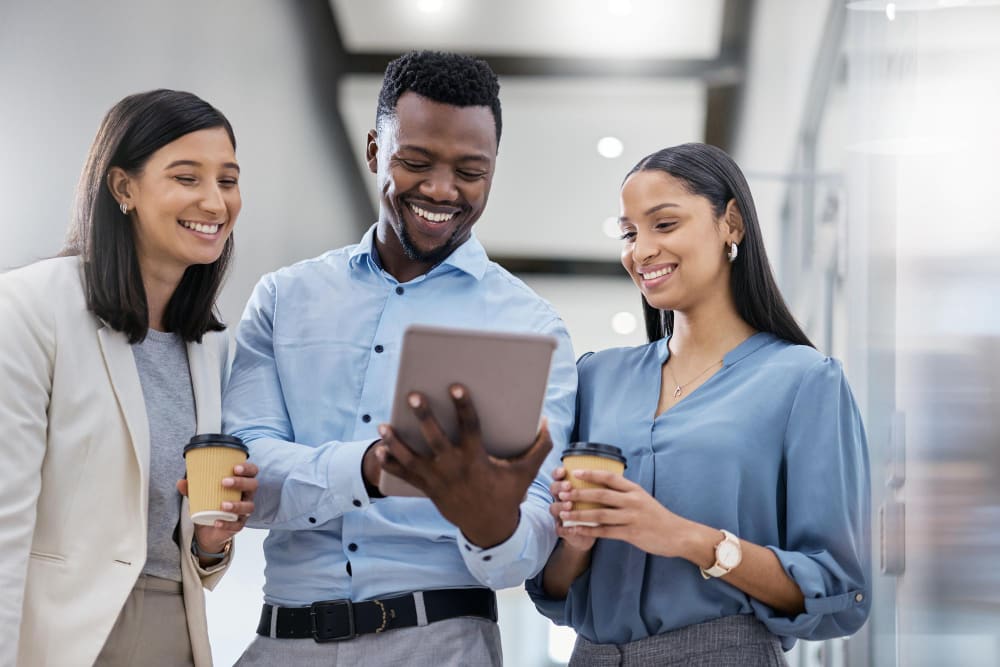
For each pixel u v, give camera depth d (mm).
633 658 1798
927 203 2098
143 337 1845
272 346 1979
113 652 1772
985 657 1763
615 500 1599
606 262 8188
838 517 1774
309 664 1777
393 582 1785
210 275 1947
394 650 1755
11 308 1751
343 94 6348
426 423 1446
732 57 6074
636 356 1989
